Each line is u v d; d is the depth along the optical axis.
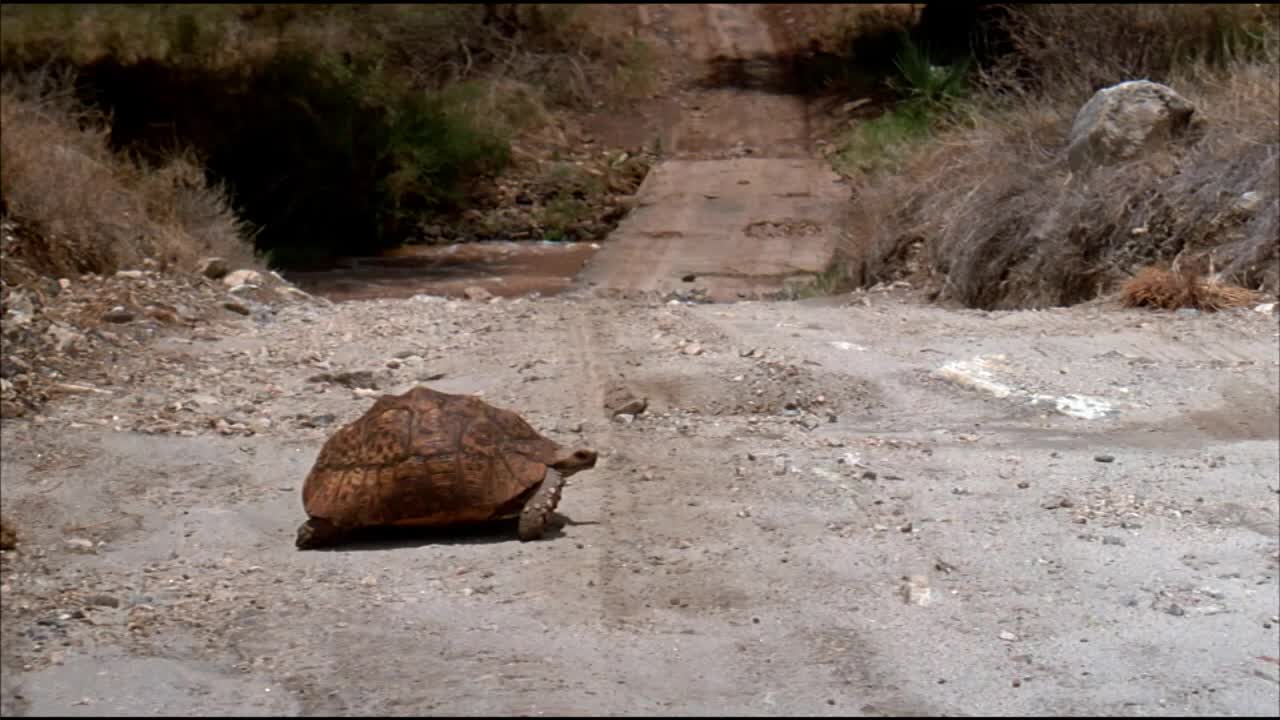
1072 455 7.87
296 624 5.66
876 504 7.07
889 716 4.84
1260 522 6.77
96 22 29.97
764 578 6.09
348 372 9.90
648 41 35.22
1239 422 8.52
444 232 25.45
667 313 11.91
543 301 13.23
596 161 28.09
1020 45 18.83
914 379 9.57
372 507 6.48
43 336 10.48
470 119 28.14
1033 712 4.90
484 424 6.64
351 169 25.33
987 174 14.84
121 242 13.74
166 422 8.82
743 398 9.18
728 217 22.80
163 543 6.79
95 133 17.25
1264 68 14.89
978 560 6.30
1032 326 11.09
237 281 13.51
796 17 37.56
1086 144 14.01
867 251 16.41
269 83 27.31
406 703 4.91
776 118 29.92
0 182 13.17
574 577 6.09
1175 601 5.85
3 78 19.98
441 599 5.88
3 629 5.64
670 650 5.36
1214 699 5.01
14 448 8.24
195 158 21.20
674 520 6.86
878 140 24.92
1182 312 11.40
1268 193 12.45
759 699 4.96
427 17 32.22
